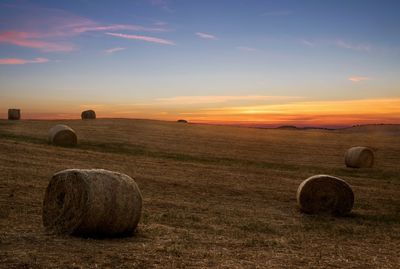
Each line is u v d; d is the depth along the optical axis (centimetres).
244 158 4056
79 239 1144
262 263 1030
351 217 1898
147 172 2809
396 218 1905
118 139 4619
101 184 1181
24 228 1254
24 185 2006
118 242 1149
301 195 1933
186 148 4412
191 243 1210
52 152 3303
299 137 5688
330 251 1231
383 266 1087
